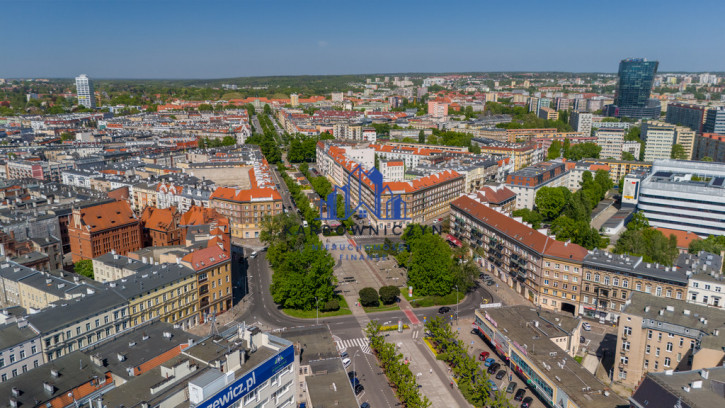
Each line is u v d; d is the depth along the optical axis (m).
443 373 180.38
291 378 125.12
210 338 123.44
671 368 162.12
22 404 110.56
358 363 185.88
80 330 166.38
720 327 153.50
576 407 140.38
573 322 194.50
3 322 165.88
